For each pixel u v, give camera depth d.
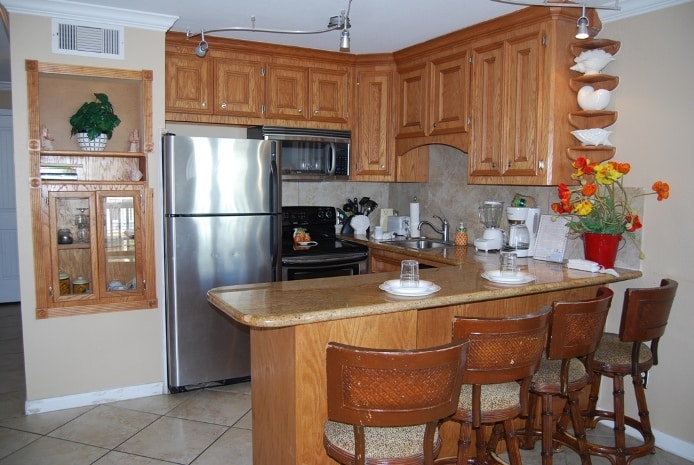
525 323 1.81
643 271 2.90
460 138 3.57
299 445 1.99
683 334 2.75
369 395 1.52
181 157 3.29
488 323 1.77
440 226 4.33
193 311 3.41
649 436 2.51
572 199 3.18
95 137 3.22
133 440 2.86
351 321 2.04
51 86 3.34
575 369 2.25
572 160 3.06
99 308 3.26
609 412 2.75
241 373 3.61
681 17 2.68
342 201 4.75
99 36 3.17
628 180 2.96
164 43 3.36
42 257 3.10
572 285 2.53
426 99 3.85
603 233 2.82
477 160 3.43
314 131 4.12
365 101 4.24
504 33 3.20
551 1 2.74
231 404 3.33
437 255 3.46
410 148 4.09
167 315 3.41
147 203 3.33
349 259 4.04
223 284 3.47
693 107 2.65
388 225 4.55
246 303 2.00
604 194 3.02
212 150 3.37
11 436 2.89
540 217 3.33
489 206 3.66
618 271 2.86
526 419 2.64
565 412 2.70
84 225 3.25
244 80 3.88
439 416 1.58
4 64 4.55
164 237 3.37
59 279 3.18
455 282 2.44
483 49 3.35
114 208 3.30
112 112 3.36
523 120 3.11
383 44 3.86
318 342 1.99
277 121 4.01
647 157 2.86
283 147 4.02
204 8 3.11
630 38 2.91
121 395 3.38
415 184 4.59
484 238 3.61
